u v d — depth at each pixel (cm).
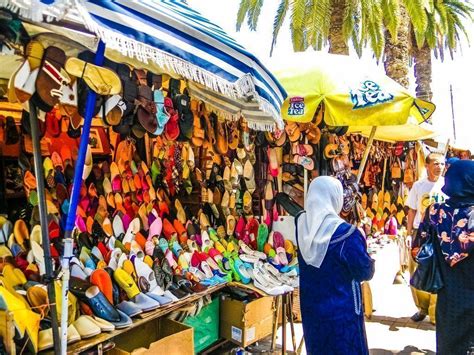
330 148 415
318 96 288
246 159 379
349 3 888
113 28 128
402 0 913
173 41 149
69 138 260
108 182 284
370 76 308
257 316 322
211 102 312
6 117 242
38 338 184
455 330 250
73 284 222
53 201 245
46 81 161
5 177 246
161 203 320
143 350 223
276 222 393
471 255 243
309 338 227
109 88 165
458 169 248
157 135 276
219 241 349
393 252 573
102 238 268
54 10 115
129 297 243
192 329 255
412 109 329
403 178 703
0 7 121
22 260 217
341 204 233
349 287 218
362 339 220
